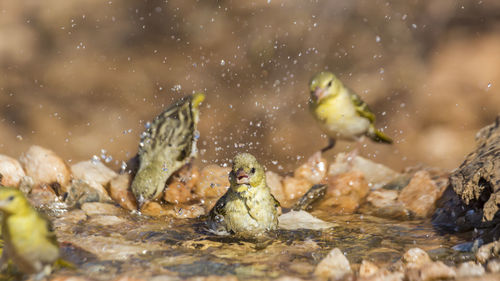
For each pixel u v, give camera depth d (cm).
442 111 1714
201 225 680
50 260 482
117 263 533
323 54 2047
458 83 1828
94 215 710
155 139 836
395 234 655
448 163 1473
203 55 2083
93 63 2053
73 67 2022
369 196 820
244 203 627
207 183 842
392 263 550
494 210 538
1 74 1977
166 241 613
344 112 980
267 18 2214
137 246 588
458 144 1565
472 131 1623
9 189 465
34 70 2016
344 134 1004
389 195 813
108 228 655
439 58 1970
